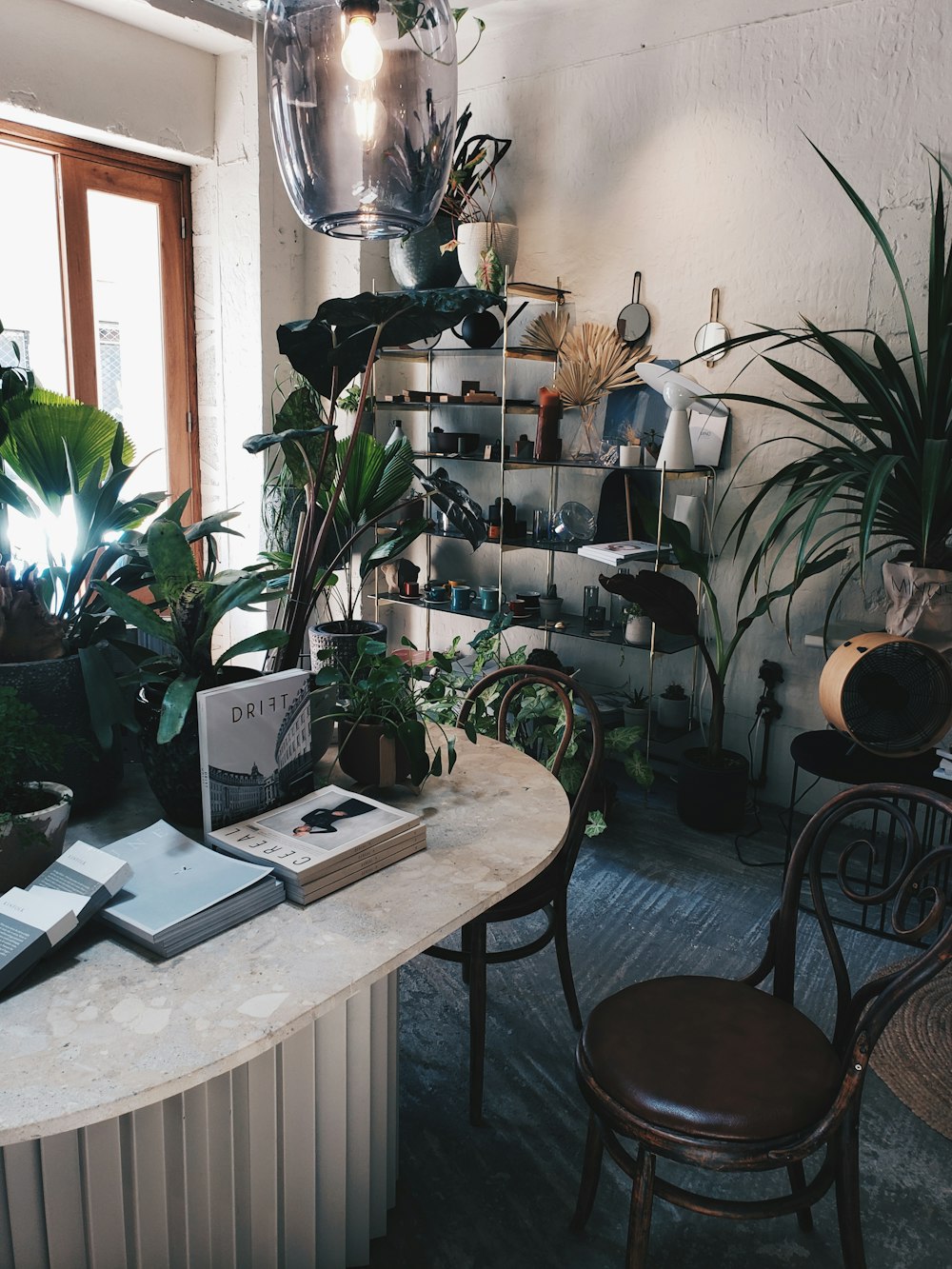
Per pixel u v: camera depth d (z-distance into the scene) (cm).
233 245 423
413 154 125
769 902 281
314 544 199
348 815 155
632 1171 132
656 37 340
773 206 324
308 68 121
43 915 119
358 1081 146
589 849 316
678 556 318
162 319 432
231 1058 102
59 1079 98
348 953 123
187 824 162
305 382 423
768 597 299
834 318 318
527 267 391
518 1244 161
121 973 118
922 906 277
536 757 336
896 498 266
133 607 158
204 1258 128
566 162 372
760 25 317
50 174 385
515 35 376
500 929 265
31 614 163
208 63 409
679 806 339
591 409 376
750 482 343
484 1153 182
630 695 382
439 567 446
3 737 133
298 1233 140
